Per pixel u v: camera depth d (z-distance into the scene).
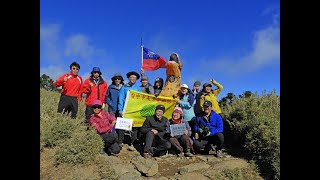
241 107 10.22
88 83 8.77
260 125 8.43
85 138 7.23
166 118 8.66
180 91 9.64
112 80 9.49
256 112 9.65
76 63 8.54
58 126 7.37
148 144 8.08
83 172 6.50
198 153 9.10
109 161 7.11
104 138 7.78
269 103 10.43
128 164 7.40
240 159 8.32
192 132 9.54
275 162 7.54
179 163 8.20
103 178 6.50
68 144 6.93
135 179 6.74
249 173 7.66
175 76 9.74
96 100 7.86
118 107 9.20
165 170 7.71
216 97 9.73
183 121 9.06
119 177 6.68
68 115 8.26
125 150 8.57
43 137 6.93
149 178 7.11
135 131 9.24
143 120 9.30
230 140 10.23
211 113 8.76
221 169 7.60
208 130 8.59
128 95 9.20
